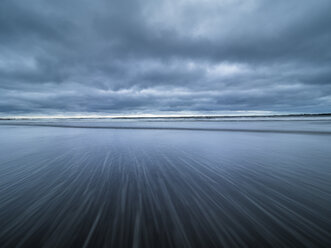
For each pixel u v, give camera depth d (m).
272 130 15.28
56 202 2.56
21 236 1.81
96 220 2.10
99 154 6.12
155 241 1.75
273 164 4.78
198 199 2.69
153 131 15.88
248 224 2.03
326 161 5.07
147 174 3.95
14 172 4.04
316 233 1.85
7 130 17.38
